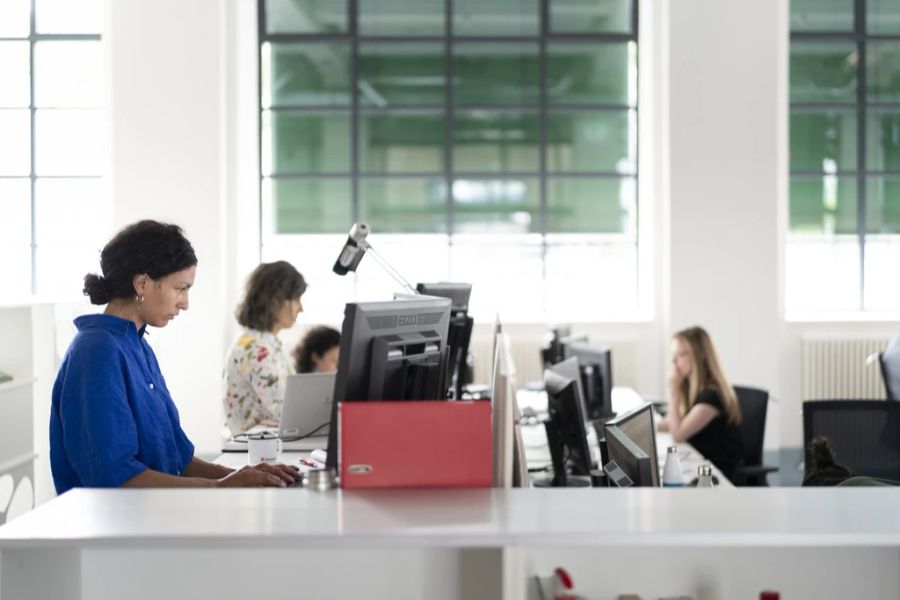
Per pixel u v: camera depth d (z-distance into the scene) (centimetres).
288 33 713
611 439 243
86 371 221
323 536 154
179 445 255
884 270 725
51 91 701
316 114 716
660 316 696
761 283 669
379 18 714
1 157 703
